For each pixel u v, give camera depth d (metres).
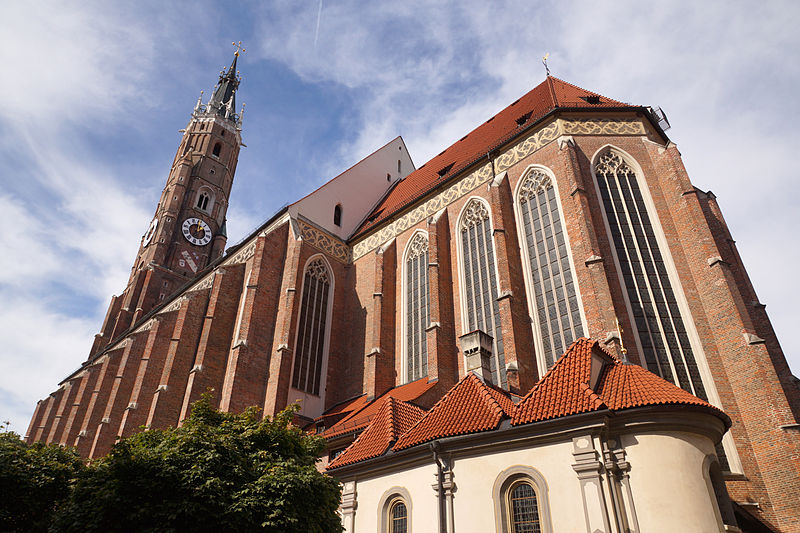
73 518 15.60
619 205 32.53
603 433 16.89
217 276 46.59
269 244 44.19
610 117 36.03
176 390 45.56
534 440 17.80
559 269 31.97
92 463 23.80
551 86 44.44
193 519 15.59
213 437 18.06
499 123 46.84
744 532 21.25
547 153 35.91
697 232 29.38
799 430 22.47
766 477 22.83
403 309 41.47
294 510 16.78
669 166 32.25
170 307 63.03
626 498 16.03
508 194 37.19
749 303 31.25
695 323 27.62
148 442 19.11
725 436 24.14
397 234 45.59
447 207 41.84
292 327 40.66
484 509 17.89
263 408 37.53
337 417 36.19
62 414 69.56
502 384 31.97
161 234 86.12
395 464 21.12
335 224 50.53
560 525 16.23
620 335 26.23
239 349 38.38
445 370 34.03
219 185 97.44
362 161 56.34
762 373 24.44
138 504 15.33
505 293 31.86
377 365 38.25
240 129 106.19
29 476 22.48
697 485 15.89
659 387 18.06
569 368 19.98
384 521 20.59
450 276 38.88
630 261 30.34
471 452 19.06
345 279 48.47
